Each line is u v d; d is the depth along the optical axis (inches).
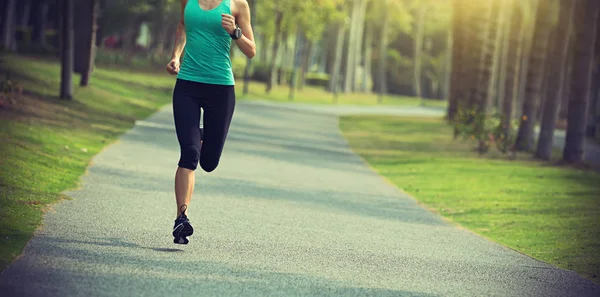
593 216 565.6
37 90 1047.6
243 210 448.1
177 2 2402.8
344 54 4136.3
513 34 1427.2
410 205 574.2
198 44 294.8
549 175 859.4
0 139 577.3
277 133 1205.1
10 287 218.8
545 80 1781.5
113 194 449.7
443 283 285.4
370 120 1924.2
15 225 313.0
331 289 256.1
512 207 597.3
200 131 300.7
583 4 979.3
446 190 692.7
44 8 2337.6
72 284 229.0
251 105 1947.6
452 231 455.8
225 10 293.9
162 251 294.0
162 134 901.8
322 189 609.0
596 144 1736.0
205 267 272.2
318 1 2615.7
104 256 273.4
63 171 514.0
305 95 2977.4
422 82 4901.6
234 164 717.3
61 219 346.0
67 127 779.4
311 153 944.9
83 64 1274.6
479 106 1515.7
